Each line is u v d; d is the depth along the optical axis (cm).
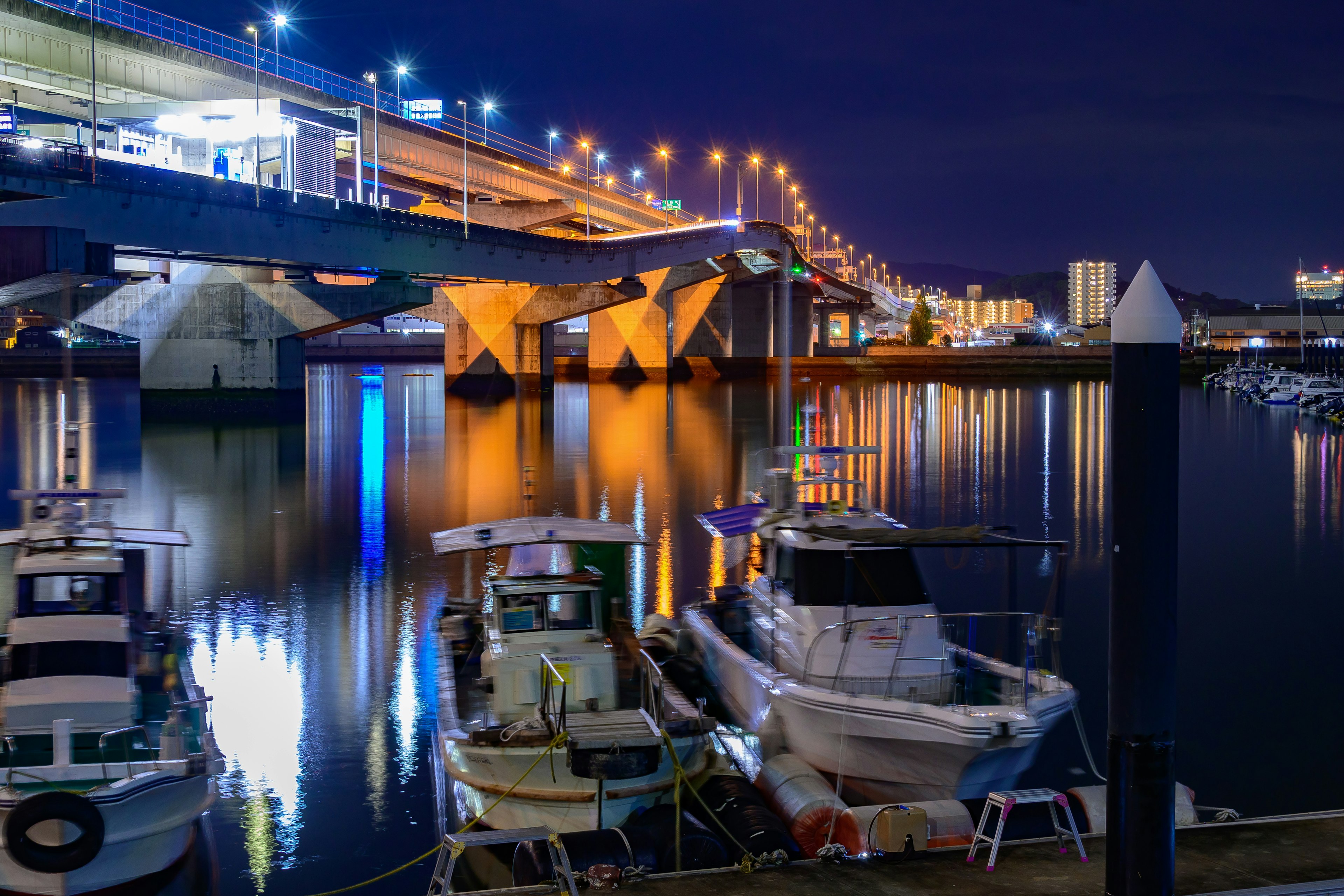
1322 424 7194
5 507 3356
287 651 1869
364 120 7750
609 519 3238
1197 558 2719
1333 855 853
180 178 4809
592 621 1362
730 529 1616
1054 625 1314
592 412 7731
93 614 1297
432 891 889
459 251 7138
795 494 1595
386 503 3547
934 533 1362
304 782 1322
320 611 2148
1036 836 988
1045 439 5741
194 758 1073
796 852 1037
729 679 1481
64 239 4291
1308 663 1811
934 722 1130
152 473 4288
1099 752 1413
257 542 2877
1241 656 1852
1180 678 1725
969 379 13600
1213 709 1573
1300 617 2116
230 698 1627
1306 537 3006
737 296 15362
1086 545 2833
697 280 12706
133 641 1287
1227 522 3266
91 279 4544
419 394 10062
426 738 1465
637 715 1161
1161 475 667
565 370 15262
